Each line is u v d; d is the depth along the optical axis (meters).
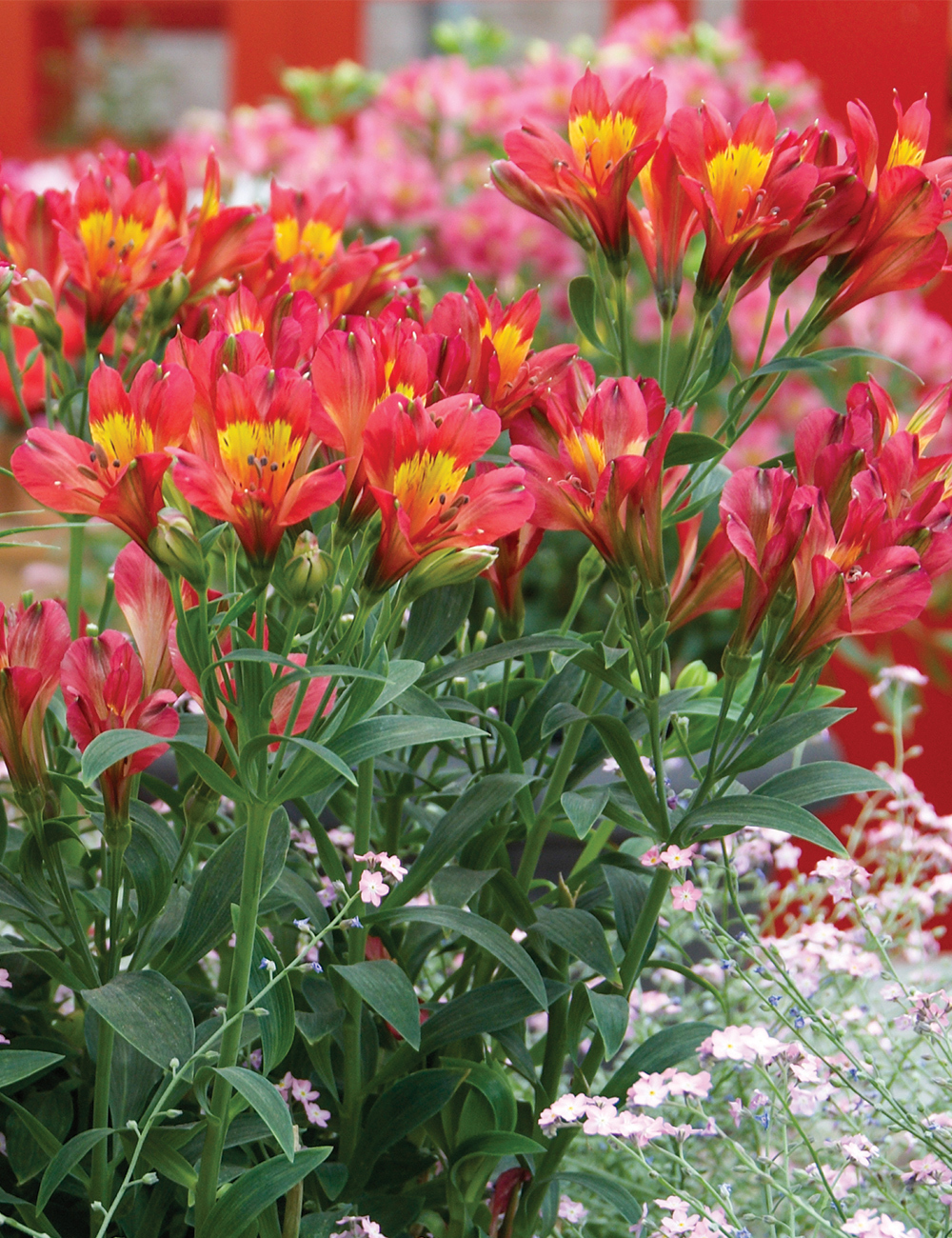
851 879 1.78
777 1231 1.70
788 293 3.65
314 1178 1.71
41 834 1.62
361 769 1.70
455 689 1.77
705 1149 1.86
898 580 1.58
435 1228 1.80
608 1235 1.85
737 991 1.92
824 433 1.63
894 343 3.69
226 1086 1.60
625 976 1.68
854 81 4.52
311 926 1.73
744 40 4.23
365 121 4.14
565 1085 1.92
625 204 1.68
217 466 1.54
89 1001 1.59
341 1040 1.72
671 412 1.60
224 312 1.63
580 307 1.74
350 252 1.81
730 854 1.87
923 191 1.64
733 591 1.68
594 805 1.65
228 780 1.57
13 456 1.54
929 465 1.62
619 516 1.61
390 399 1.54
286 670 1.58
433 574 1.58
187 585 1.62
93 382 1.55
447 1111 1.73
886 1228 1.65
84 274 1.74
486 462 1.71
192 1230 1.72
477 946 1.75
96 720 1.60
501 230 3.81
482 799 1.68
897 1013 1.89
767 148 1.64
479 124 4.05
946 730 4.13
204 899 1.64
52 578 3.33
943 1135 1.72
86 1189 1.67
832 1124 1.86
